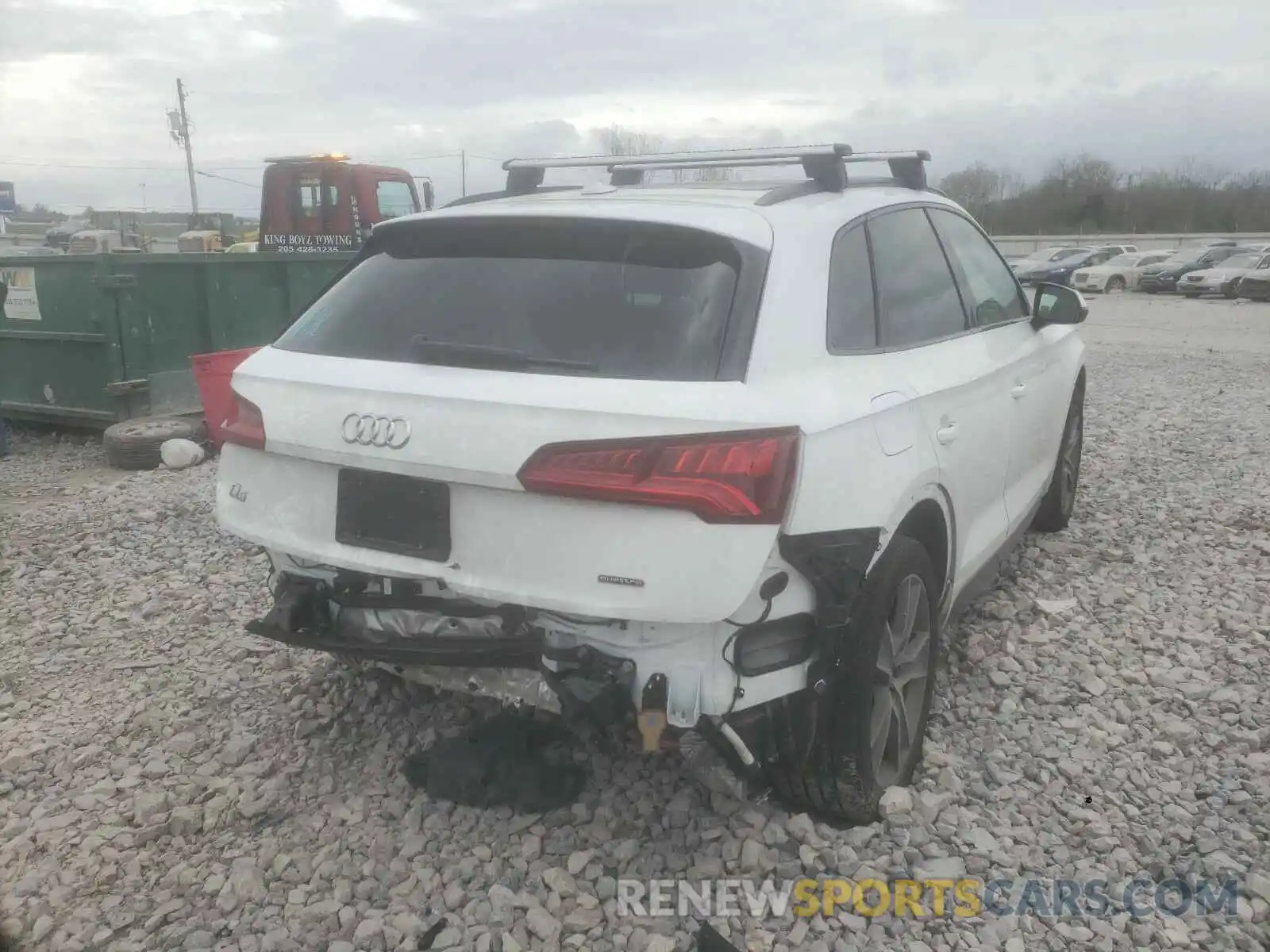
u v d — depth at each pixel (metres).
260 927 2.91
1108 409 10.67
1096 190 75.38
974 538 4.13
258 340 9.68
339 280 3.54
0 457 9.05
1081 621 4.86
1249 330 21.88
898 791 3.38
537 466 2.70
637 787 3.49
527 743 3.50
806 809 3.31
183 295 9.10
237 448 3.33
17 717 4.10
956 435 3.66
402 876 3.11
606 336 2.88
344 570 3.10
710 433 2.64
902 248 3.84
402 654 3.01
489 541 2.82
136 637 4.83
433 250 3.36
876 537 3.01
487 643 2.93
